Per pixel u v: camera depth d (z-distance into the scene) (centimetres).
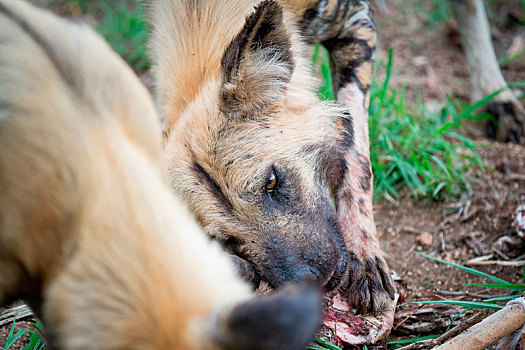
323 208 338
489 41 529
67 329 180
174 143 331
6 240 203
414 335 335
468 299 352
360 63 414
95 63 221
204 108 333
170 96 365
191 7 376
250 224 315
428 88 561
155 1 406
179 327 172
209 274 185
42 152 197
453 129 502
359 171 378
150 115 228
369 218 370
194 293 178
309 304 155
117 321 175
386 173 446
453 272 379
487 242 399
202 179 319
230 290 184
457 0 533
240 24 363
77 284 183
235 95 322
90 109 204
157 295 175
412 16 670
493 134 498
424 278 376
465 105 525
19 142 200
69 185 193
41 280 206
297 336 152
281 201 324
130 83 227
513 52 596
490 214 421
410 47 624
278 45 332
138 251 181
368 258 355
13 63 212
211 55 358
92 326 177
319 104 364
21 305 338
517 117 495
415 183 440
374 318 333
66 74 210
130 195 190
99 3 673
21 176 197
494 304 322
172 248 185
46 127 199
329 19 399
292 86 358
